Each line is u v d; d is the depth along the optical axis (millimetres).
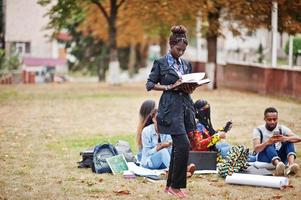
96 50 76062
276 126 17672
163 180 16500
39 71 67500
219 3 44906
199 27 50344
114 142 23172
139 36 67375
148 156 17516
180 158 14570
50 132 25859
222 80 53750
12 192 15211
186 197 14719
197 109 17812
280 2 42875
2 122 28969
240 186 15898
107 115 31875
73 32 74375
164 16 47438
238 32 47500
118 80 54781
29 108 35125
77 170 17906
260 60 50062
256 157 17703
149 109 18125
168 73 14578
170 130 14445
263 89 44312
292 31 43719
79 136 24812
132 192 15211
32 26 55656
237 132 25672
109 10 58938
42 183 16219
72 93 45812
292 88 40469
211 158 17312
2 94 44438
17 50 60562
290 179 16594
